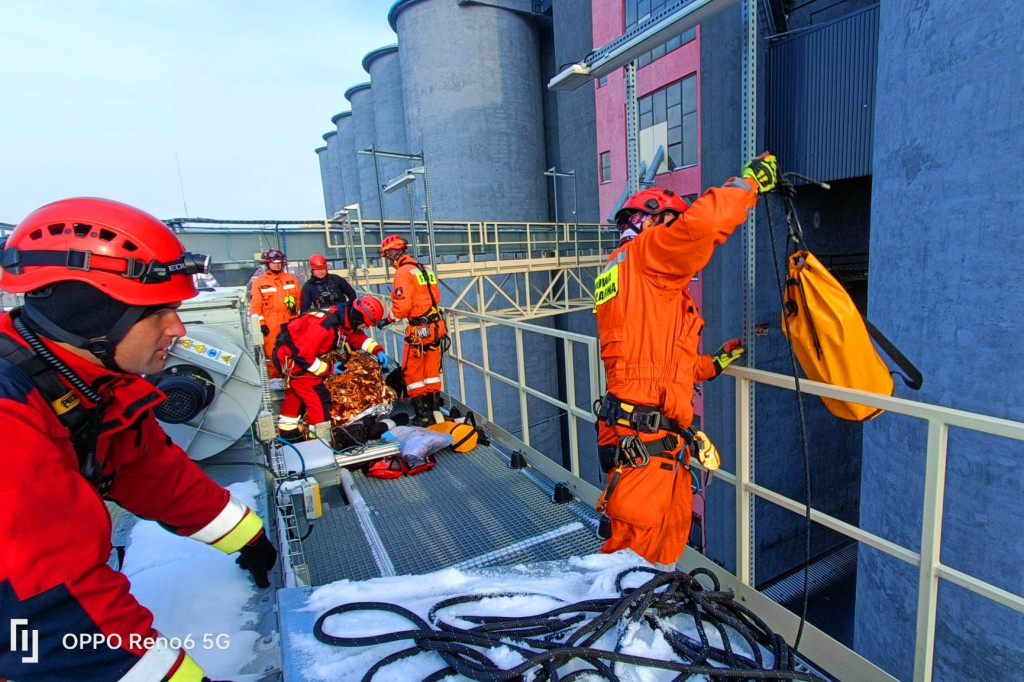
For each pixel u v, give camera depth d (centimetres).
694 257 185
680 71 1052
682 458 215
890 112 528
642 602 139
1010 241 411
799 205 955
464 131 2008
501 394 1955
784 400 1016
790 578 1052
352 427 400
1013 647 443
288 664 134
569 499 323
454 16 1945
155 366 117
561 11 1641
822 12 945
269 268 713
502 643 133
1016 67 397
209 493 167
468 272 1402
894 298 527
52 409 102
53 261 97
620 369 212
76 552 85
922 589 153
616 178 1377
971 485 457
